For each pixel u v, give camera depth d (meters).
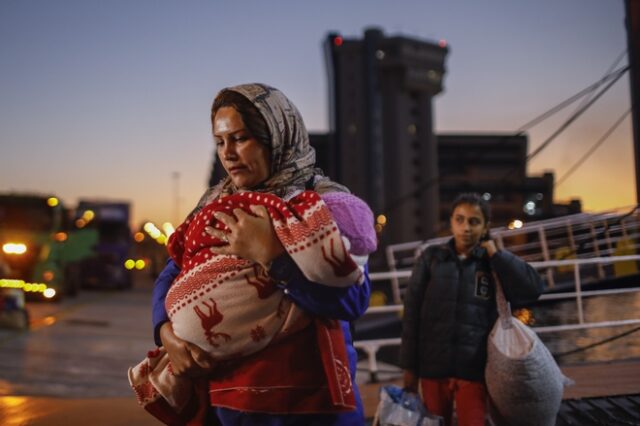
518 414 2.96
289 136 1.71
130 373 1.84
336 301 1.54
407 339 3.29
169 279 1.85
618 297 7.89
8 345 9.93
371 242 1.59
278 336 1.59
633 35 5.96
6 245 17.25
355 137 132.00
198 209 1.84
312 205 1.51
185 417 1.81
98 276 26.27
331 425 1.62
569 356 5.57
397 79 134.62
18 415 4.80
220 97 1.71
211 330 1.57
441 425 3.04
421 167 132.50
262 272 1.57
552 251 8.98
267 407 1.59
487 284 3.18
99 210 26.31
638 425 3.62
